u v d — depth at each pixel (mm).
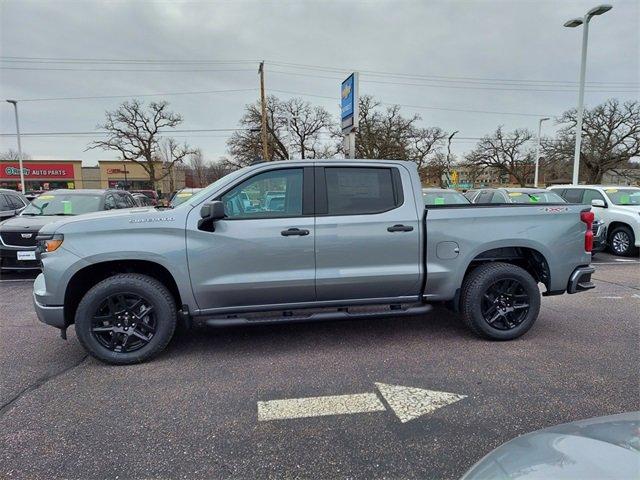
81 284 4062
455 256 4332
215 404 3197
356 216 4152
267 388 3447
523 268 4887
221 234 3938
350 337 4637
